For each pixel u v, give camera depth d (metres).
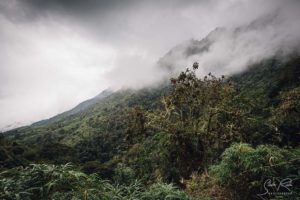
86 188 4.02
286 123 17.80
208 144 14.98
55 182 3.89
